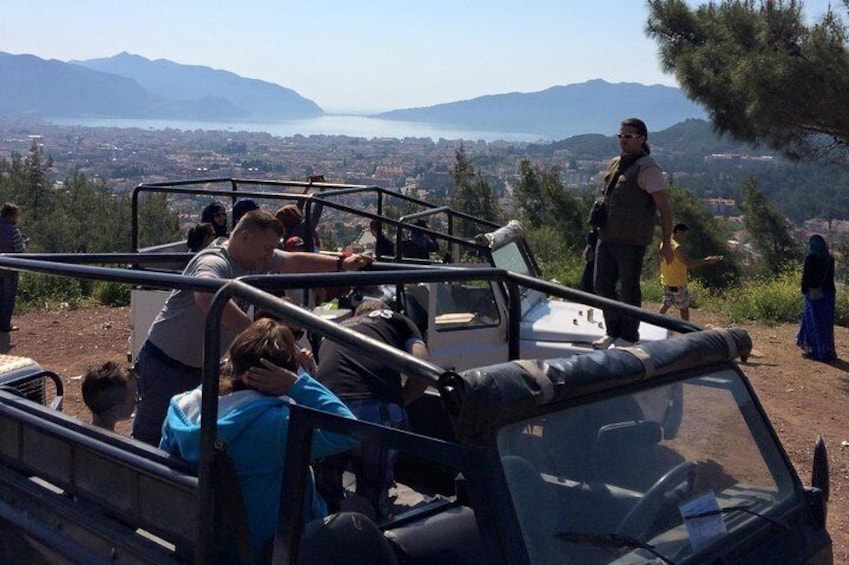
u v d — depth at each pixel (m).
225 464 2.65
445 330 6.41
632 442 2.70
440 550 2.82
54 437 3.19
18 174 31.86
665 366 2.73
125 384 4.27
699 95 12.87
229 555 2.76
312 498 2.98
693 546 2.63
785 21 11.88
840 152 12.67
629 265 7.90
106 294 13.41
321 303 6.07
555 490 2.45
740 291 15.92
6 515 3.35
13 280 10.82
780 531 2.82
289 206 7.40
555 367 2.43
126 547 2.86
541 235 21.41
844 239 26.80
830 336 10.98
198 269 4.29
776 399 9.20
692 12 13.51
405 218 7.77
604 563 2.43
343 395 4.03
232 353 3.06
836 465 7.21
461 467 2.31
